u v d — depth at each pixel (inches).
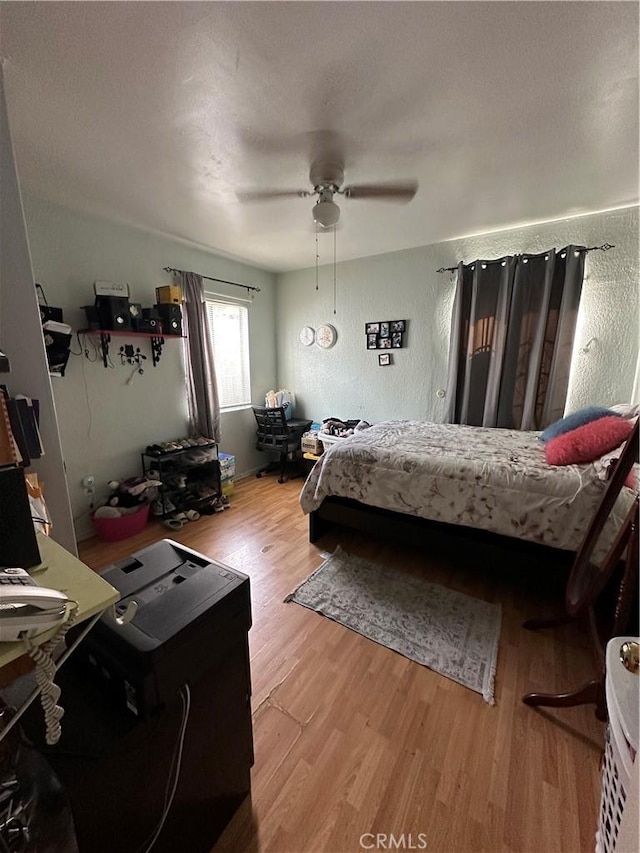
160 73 52.1
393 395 153.3
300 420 175.6
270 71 52.1
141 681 29.3
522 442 102.3
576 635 69.8
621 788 29.3
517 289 117.4
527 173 82.5
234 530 115.8
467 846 39.9
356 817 42.4
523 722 53.3
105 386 112.3
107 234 108.3
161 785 32.9
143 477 118.6
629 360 108.1
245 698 42.1
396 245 135.7
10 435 33.5
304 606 78.6
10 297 50.2
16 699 32.0
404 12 43.3
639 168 80.2
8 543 26.4
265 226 113.3
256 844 40.1
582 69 51.8
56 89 54.9
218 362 154.9
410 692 58.3
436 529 87.4
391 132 66.7
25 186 86.1
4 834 24.0
